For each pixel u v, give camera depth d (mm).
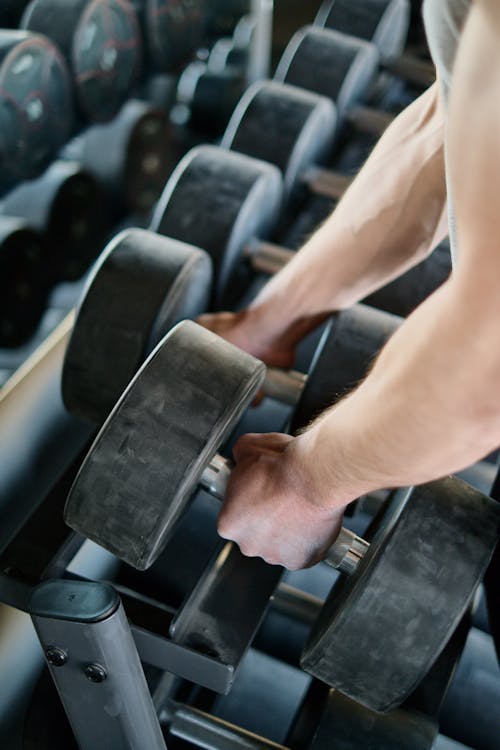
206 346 701
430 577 697
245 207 1148
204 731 888
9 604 832
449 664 854
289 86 1502
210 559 864
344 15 1743
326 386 945
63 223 1685
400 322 963
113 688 700
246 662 1057
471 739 974
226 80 1964
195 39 1985
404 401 501
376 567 701
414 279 1178
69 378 946
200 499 1054
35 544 836
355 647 724
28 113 1478
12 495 1099
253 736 887
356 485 607
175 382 680
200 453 666
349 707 811
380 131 1625
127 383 919
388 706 761
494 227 409
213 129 2025
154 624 797
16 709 1022
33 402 1106
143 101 2035
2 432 1038
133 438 673
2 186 1592
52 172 1667
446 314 461
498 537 718
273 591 846
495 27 381
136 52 1747
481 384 460
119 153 1765
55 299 1692
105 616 648
